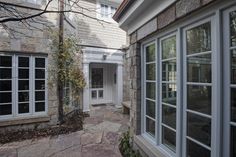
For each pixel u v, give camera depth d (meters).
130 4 2.96
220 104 1.71
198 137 2.05
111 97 9.56
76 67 6.37
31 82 5.11
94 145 4.09
